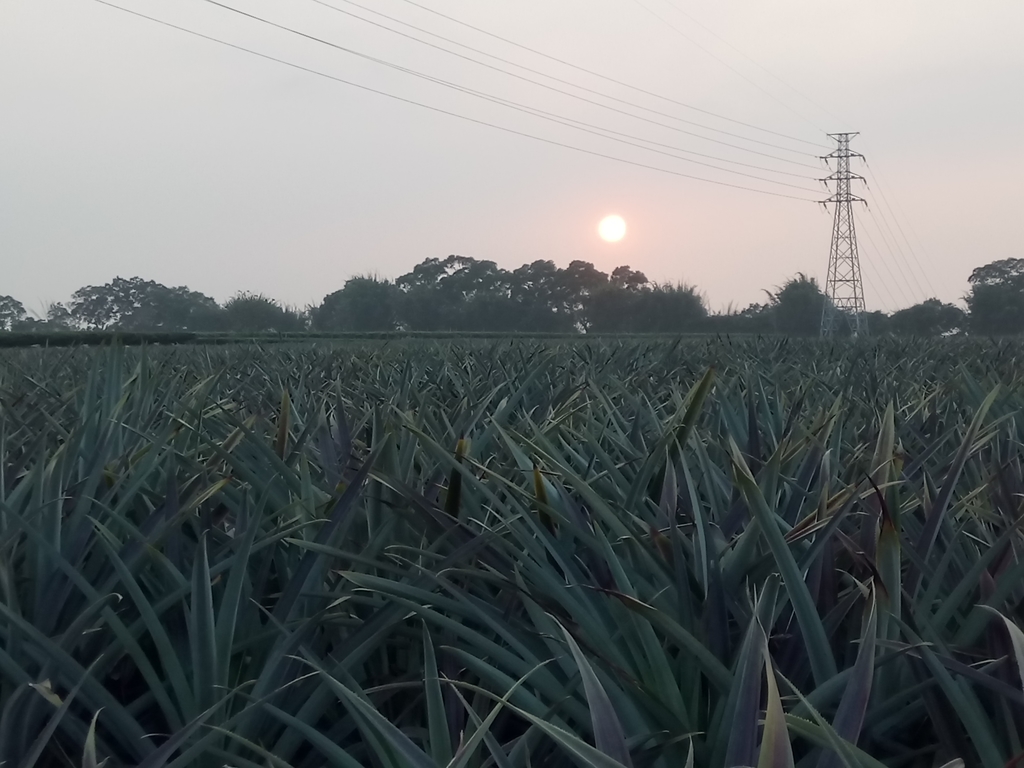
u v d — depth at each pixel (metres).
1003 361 8.23
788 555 1.79
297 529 2.51
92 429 3.41
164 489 3.12
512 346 9.07
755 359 8.51
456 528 2.33
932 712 1.68
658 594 1.88
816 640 1.74
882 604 1.73
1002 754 1.73
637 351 9.52
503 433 2.65
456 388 5.29
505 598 2.40
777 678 1.81
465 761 1.30
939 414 4.23
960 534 2.42
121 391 4.08
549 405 4.32
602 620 2.11
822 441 2.80
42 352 10.09
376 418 3.43
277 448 3.37
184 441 3.61
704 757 1.65
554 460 2.54
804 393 4.09
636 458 2.99
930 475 2.76
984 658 1.87
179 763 1.65
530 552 2.26
